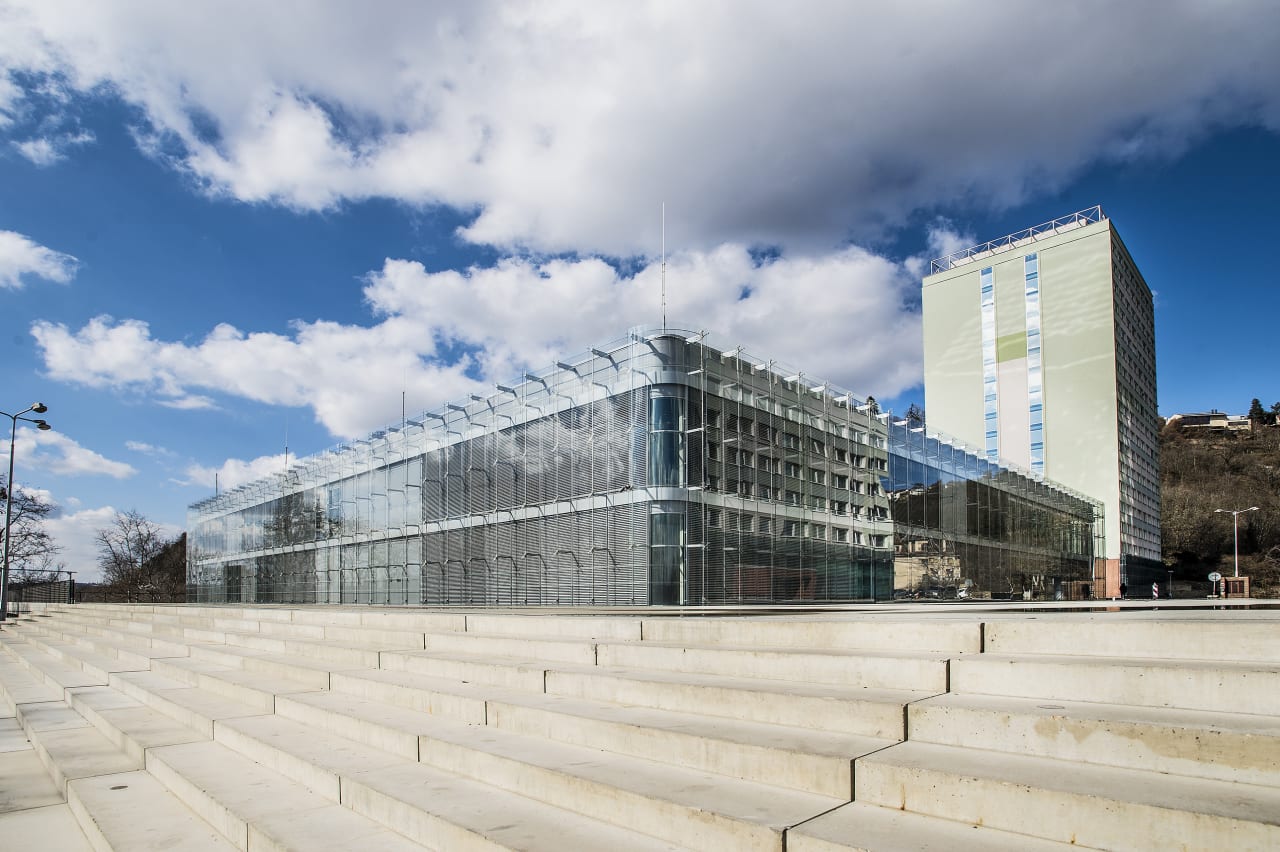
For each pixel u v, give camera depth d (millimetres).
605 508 21672
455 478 27688
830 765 3938
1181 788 3201
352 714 6844
